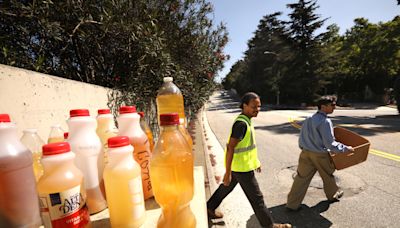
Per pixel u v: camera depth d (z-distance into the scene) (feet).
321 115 9.72
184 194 2.87
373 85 98.22
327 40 103.91
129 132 3.44
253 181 8.31
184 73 15.42
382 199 11.07
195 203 3.72
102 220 3.08
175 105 5.92
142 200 3.01
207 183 12.87
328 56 95.14
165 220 2.87
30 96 4.10
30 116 4.09
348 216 9.84
